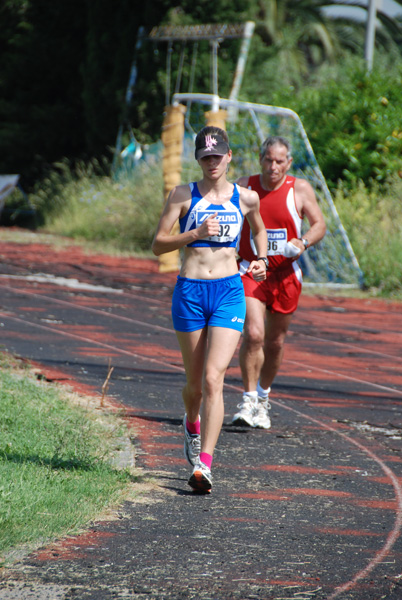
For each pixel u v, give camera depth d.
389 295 42.62
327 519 12.82
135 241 56.69
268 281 18.25
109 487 13.32
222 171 13.95
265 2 98.88
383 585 10.31
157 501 13.20
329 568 10.80
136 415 18.61
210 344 14.00
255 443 17.23
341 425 19.08
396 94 57.19
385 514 13.18
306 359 26.91
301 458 16.28
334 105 58.75
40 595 9.51
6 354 23.20
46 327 28.59
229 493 13.90
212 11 67.38
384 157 53.28
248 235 18.16
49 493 12.48
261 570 10.63
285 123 50.16
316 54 122.62
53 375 21.52
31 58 76.12
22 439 15.15
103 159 71.12
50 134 75.25
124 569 10.40
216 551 11.21
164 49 68.25
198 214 13.98
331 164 54.78
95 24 69.69
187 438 14.71
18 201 75.00
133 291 38.66
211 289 14.02
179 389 21.45
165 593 9.77
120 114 68.44
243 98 69.00
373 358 27.69
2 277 40.03
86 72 70.69
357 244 46.62
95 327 29.38
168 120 48.38
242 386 22.48
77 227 61.84
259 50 71.44
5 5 76.75
